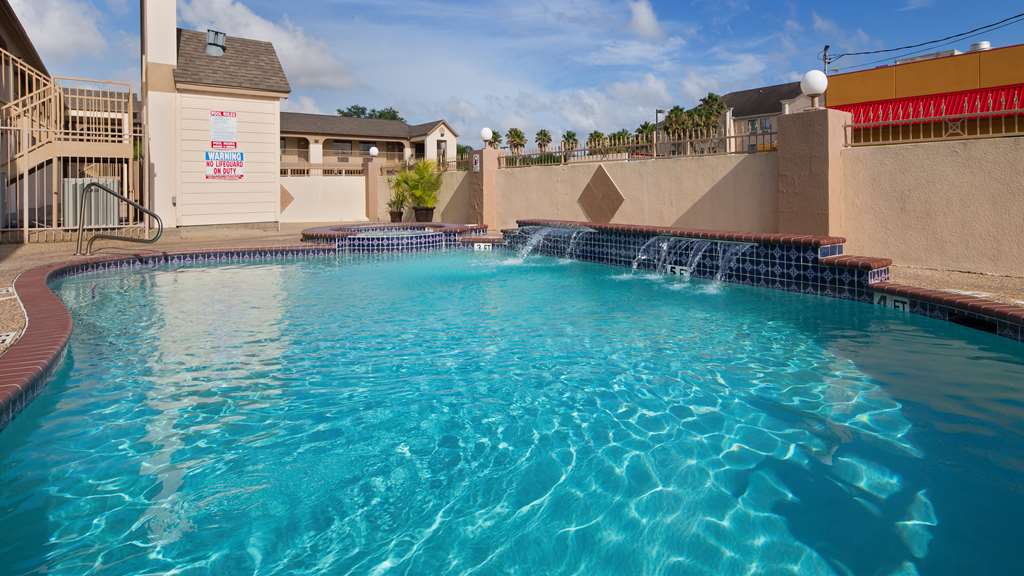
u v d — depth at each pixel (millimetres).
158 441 3314
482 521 2508
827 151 9000
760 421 3516
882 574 2107
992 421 3438
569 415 3668
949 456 3006
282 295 7934
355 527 2477
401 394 4066
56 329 4879
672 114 37875
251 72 16531
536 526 2465
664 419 3576
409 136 47000
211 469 2990
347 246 12875
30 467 3004
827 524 2434
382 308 7043
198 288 8500
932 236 8375
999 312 5195
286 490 2781
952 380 4176
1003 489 2674
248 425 3545
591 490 2754
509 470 2961
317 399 3973
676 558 2227
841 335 5492
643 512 2557
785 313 6488
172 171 15414
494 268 10500
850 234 9227
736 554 2246
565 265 10891
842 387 4082
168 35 15180
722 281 8672
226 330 5961
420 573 2160
